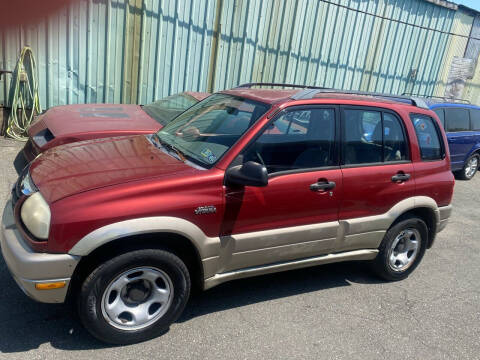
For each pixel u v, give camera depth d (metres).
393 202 4.10
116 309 2.99
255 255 3.46
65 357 2.90
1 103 8.02
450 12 13.17
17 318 3.24
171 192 2.99
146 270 3.01
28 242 2.77
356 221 3.90
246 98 3.92
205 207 3.10
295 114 3.60
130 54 8.65
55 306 3.44
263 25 9.91
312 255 3.83
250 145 3.36
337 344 3.39
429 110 4.54
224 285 4.08
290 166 3.52
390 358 3.30
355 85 12.14
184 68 9.29
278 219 3.49
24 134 8.16
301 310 3.80
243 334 3.37
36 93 8.07
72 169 3.20
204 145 3.54
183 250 3.25
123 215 2.81
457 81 14.52
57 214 2.71
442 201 4.50
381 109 4.08
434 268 5.01
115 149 3.65
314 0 10.40
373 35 11.84
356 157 3.88
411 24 12.43
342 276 4.54
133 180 2.97
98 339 3.05
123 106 6.92
